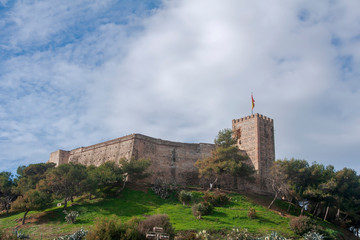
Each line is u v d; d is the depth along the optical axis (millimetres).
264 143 81875
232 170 69250
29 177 74062
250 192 74125
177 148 82375
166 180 73000
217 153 73625
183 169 80500
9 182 72125
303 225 52594
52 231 48812
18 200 54969
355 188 69188
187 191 67438
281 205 68000
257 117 82938
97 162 84062
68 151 94938
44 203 56188
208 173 72375
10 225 53594
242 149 83062
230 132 79625
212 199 62969
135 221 44281
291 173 66375
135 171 67250
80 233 43000
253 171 73125
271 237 45406
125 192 65312
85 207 58406
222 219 54594
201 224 50906
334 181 65500
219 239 46688
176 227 48656
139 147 77812
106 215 54750
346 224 68000
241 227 51469
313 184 64688
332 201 64812
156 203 61969
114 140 83000
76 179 59688
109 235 39094
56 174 61281
